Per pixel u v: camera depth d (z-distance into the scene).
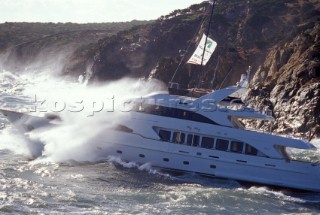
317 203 97.38
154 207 85.50
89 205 83.62
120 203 86.06
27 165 104.06
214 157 103.50
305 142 104.75
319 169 103.50
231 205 90.81
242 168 103.50
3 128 143.88
